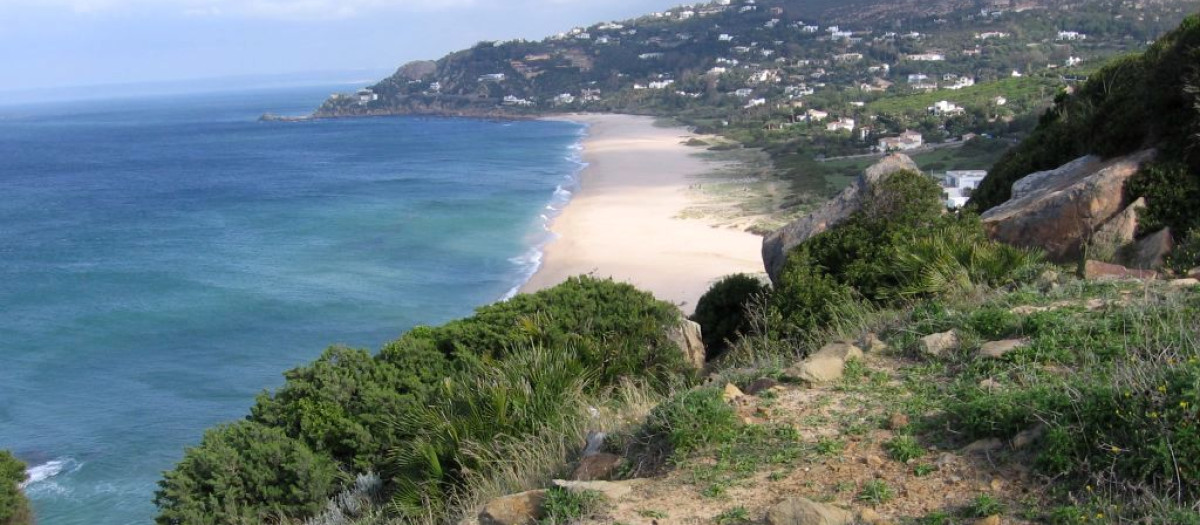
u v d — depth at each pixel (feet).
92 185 335.26
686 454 18.03
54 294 157.69
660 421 19.31
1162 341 19.08
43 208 273.95
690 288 144.77
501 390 25.54
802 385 21.40
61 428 97.09
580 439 22.72
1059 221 38.17
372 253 188.14
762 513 14.94
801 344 30.83
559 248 183.83
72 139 610.65
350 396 35.37
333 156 445.78
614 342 34.88
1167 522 12.49
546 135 560.20
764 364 25.13
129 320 140.05
